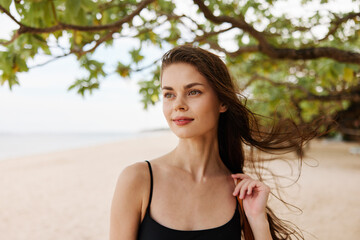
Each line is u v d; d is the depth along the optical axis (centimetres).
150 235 128
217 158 155
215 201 141
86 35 279
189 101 133
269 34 350
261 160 193
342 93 500
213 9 383
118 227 130
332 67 295
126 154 2561
